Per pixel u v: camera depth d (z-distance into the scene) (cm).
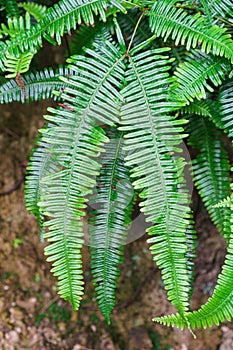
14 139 281
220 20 155
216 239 237
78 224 138
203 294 242
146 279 257
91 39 173
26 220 272
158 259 137
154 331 253
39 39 144
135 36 175
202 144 178
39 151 157
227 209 171
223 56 148
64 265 139
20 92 160
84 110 138
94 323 257
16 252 268
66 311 258
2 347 246
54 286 263
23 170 274
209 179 176
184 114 179
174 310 251
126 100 138
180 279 135
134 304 257
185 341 247
